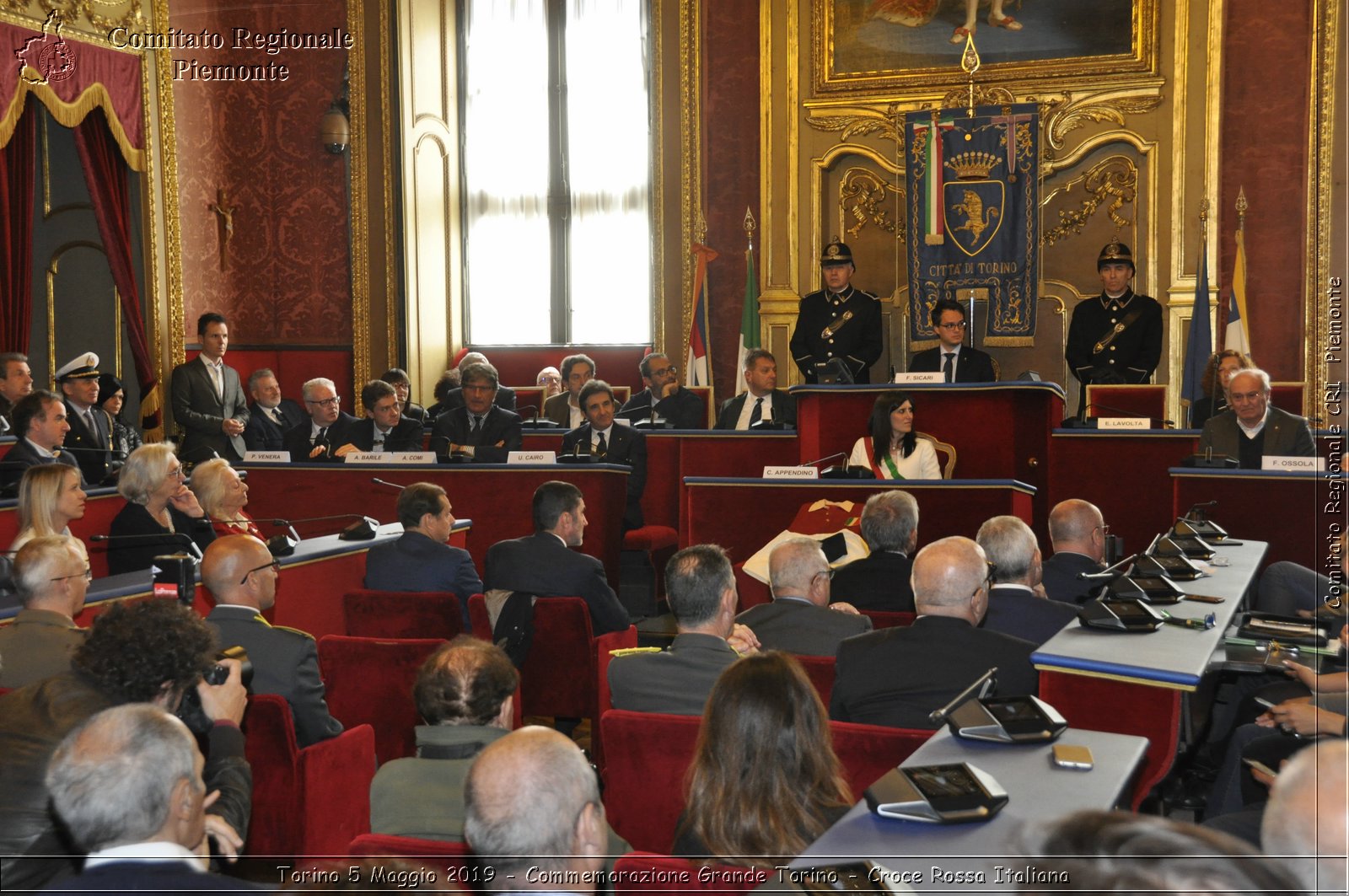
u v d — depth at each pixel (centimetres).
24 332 844
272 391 878
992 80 992
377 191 1127
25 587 296
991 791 167
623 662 290
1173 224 953
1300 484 535
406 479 683
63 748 163
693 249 1023
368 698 356
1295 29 920
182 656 231
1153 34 952
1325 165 908
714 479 607
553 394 988
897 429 626
